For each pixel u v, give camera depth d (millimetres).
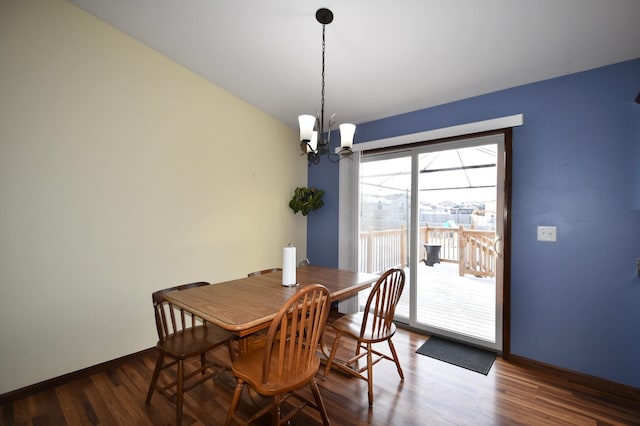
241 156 3262
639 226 1921
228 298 1711
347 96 2924
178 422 1621
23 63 1882
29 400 1869
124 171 2355
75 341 2119
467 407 1815
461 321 2910
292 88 2936
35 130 1932
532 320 2307
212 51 2494
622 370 1969
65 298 2072
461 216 2859
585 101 2107
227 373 2135
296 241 3986
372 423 1668
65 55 2051
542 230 2266
